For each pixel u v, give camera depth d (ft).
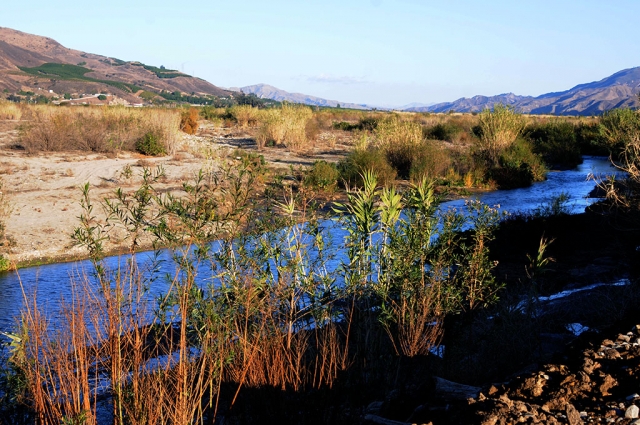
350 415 13.44
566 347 14.26
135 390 11.23
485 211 21.27
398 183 63.93
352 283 17.37
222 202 15.15
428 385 13.92
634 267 31.58
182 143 84.17
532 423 10.46
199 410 11.94
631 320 14.56
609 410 10.44
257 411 13.03
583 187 67.26
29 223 39.22
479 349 18.06
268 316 14.44
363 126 120.88
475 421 10.85
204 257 13.51
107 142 73.51
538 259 25.79
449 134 107.04
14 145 72.90
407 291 17.92
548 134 105.81
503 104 77.97
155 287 25.68
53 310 25.21
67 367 11.65
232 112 135.23
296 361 14.12
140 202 13.39
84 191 12.89
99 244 12.64
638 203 34.96
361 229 19.07
